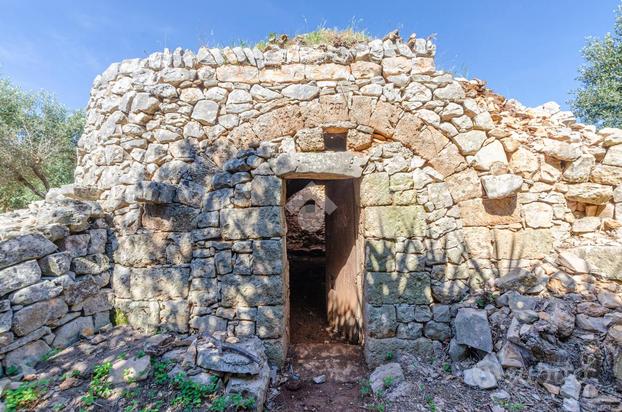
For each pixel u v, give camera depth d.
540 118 3.79
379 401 2.81
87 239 3.35
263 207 3.42
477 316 3.10
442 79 3.59
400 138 3.55
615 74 7.72
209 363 2.72
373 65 3.65
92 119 4.09
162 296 3.41
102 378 2.59
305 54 3.65
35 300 2.75
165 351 2.95
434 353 3.25
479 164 3.48
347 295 4.50
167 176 3.57
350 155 3.46
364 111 3.55
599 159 3.59
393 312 3.37
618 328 2.63
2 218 3.52
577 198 3.48
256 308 3.36
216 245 3.41
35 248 2.84
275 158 3.49
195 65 3.66
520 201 3.46
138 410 2.38
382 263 3.41
